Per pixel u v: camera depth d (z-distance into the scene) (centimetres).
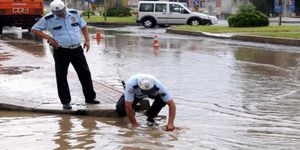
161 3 5475
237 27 4600
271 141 967
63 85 1185
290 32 3806
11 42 3009
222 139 976
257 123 1116
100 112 1159
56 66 1195
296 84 1662
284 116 1192
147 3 5500
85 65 1222
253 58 2412
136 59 2316
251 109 1269
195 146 921
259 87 1595
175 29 4478
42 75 1659
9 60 2067
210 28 4516
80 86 1475
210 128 1064
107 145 916
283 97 1434
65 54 1197
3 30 4419
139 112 1216
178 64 2138
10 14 3641
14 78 1590
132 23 5994
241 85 1627
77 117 1145
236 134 1017
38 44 2897
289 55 2564
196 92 1494
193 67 2044
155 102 1117
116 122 1108
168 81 1683
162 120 1136
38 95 1326
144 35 4122
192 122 1117
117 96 1338
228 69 2000
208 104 1322
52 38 1192
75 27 1212
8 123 1073
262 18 4619
